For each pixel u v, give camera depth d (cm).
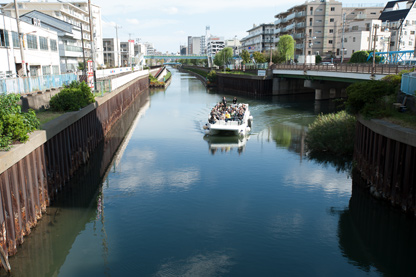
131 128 3569
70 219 1504
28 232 1323
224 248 1271
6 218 1145
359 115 1892
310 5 9669
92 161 2391
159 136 3167
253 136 3131
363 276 1131
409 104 1672
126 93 4950
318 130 2614
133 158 2456
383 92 1875
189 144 2850
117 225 1455
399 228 1387
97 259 1215
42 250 1263
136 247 1286
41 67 4106
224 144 2838
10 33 3281
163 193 1795
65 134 1902
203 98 6319
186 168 2211
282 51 8619
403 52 6000
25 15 5628
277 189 1838
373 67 3969
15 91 2058
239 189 1841
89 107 2427
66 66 6581
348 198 1722
